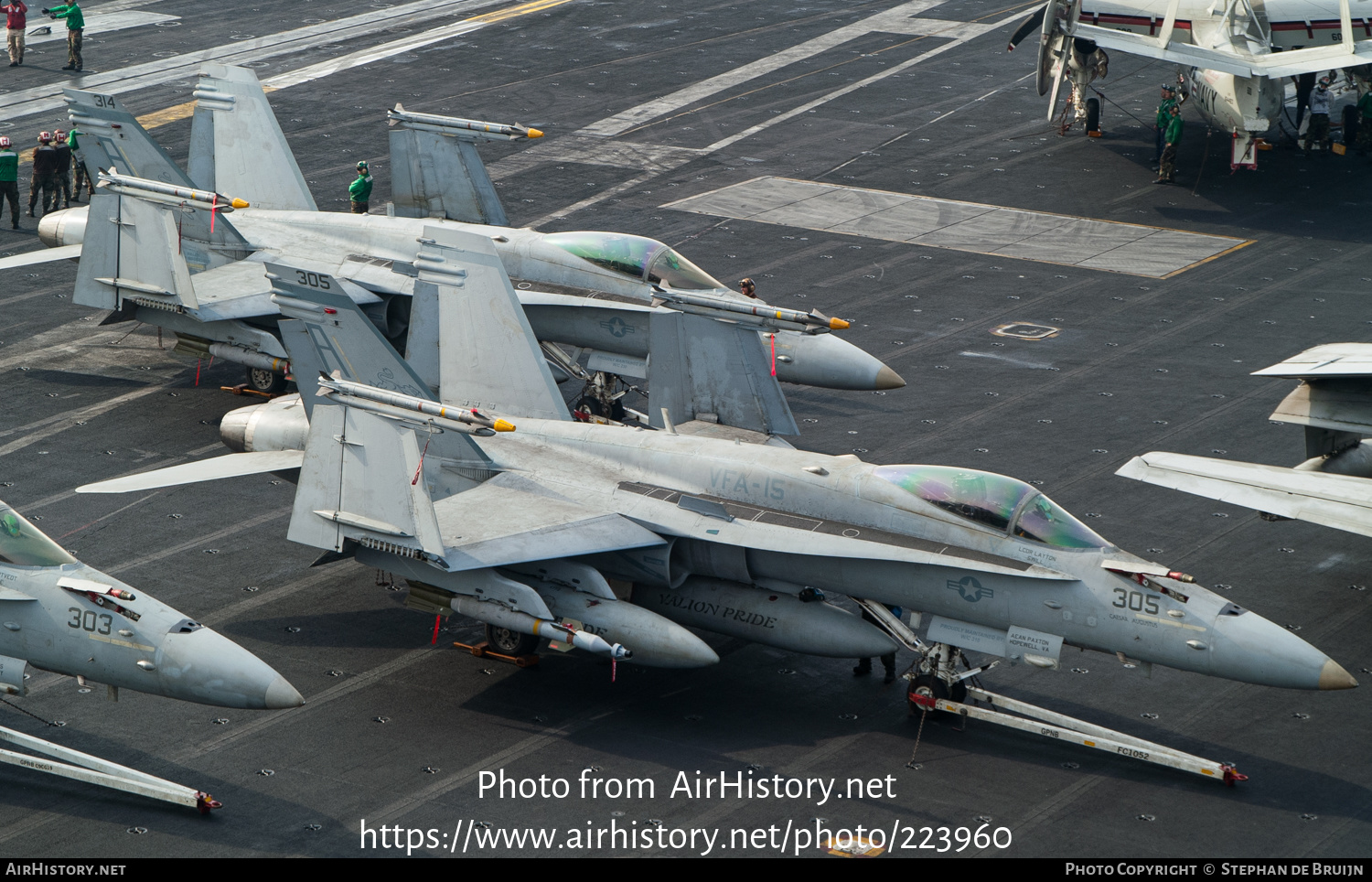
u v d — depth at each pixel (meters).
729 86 140.62
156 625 44.16
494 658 53.53
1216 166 120.38
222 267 79.38
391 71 142.38
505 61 146.88
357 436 48.19
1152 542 62.41
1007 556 47.28
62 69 139.00
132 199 72.31
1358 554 61.72
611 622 49.03
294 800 44.31
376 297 76.25
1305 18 117.44
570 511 51.91
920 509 48.97
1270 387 79.00
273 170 87.25
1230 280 96.00
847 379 73.50
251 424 60.72
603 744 47.97
